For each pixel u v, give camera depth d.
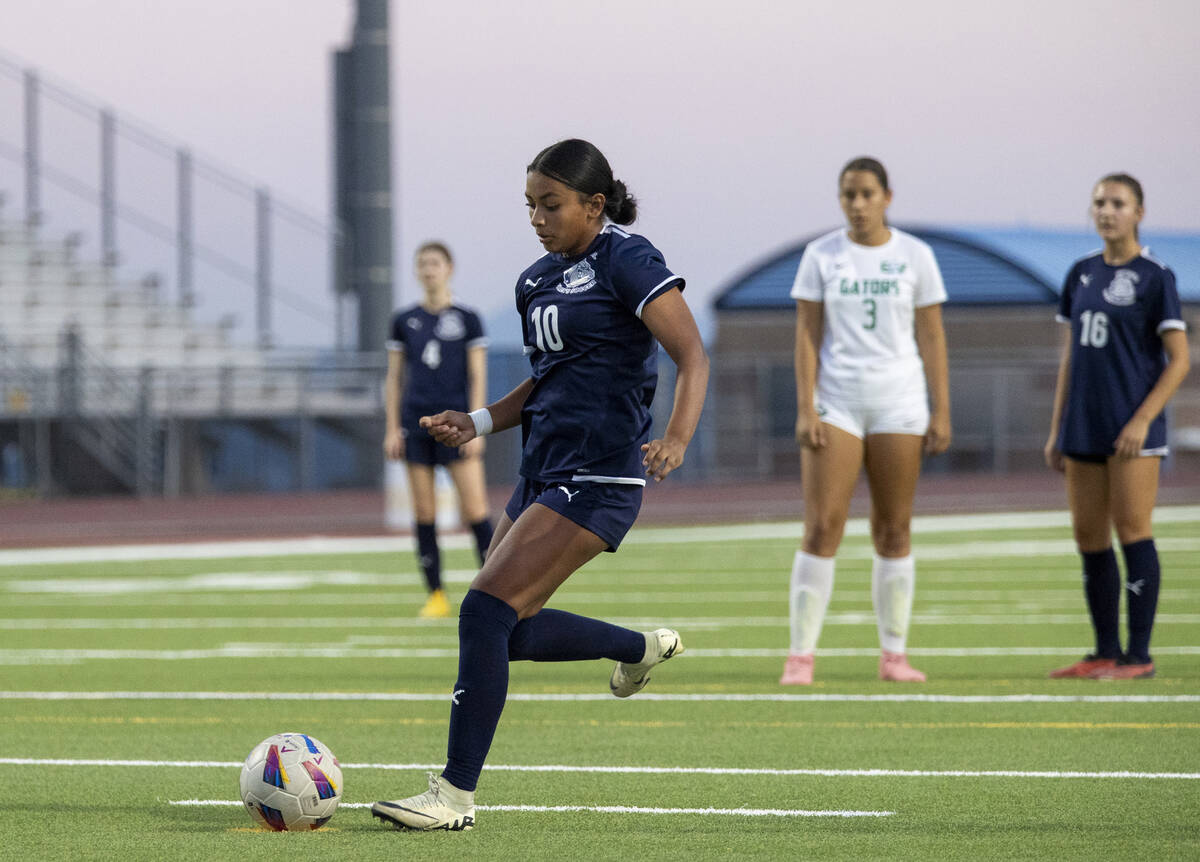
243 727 22.48
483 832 15.42
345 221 106.25
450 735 15.58
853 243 25.61
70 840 15.29
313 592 43.50
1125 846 14.69
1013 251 127.12
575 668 29.14
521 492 16.20
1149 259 25.48
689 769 18.86
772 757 19.62
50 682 27.14
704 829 15.54
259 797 15.53
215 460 98.94
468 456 35.69
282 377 100.94
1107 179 25.48
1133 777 18.09
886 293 25.34
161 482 96.12
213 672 28.33
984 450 117.12
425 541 36.81
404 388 36.28
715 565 50.91
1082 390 25.73
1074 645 31.02
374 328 104.00
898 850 14.57
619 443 15.54
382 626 35.41
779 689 25.45
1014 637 32.44
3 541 65.19
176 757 20.14
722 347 129.00
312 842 15.03
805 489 25.92
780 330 127.62
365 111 102.94
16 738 21.62
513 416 16.50
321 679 27.33
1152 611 26.02
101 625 36.12
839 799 17.02
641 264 15.09
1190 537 60.50
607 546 15.62
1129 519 25.75
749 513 78.75
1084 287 25.83
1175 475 114.81
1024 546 57.62
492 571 15.47
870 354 25.41
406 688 26.22
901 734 21.17
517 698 24.95
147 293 107.19
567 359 15.54
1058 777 18.14
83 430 93.38
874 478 25.80
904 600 26.19
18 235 104.50
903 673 26.17
